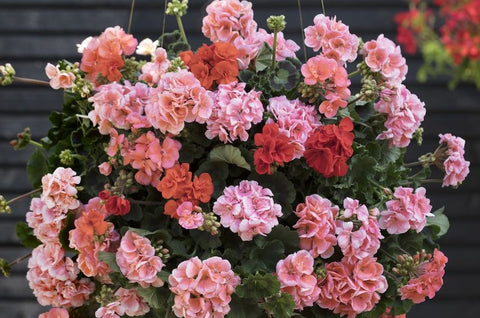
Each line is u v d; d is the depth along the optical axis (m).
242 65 1.90
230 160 1.76
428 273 1.74
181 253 1.73
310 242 1.75
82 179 1.91
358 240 1.70
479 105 4.11
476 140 4.12
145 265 1.66
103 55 1.87
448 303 4.15
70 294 1.83
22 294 3.86
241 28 1.95
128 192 1.81
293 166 1.81
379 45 1.85
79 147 1.93
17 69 3.84
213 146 1.83
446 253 4.15
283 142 1.70
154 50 2.11
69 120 1.94
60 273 1.81
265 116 1.79
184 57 1.88
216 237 1.73
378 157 1.92
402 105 1.88
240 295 1.64
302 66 1.81
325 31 1.84
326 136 1.71
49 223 1.79
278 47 1.98
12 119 3.85
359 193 1.88
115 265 1.68
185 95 1.68
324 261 1.81
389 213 1.77
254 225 1.65
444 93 4.12
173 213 1.69
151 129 1.79
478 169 4.12
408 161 4.09
